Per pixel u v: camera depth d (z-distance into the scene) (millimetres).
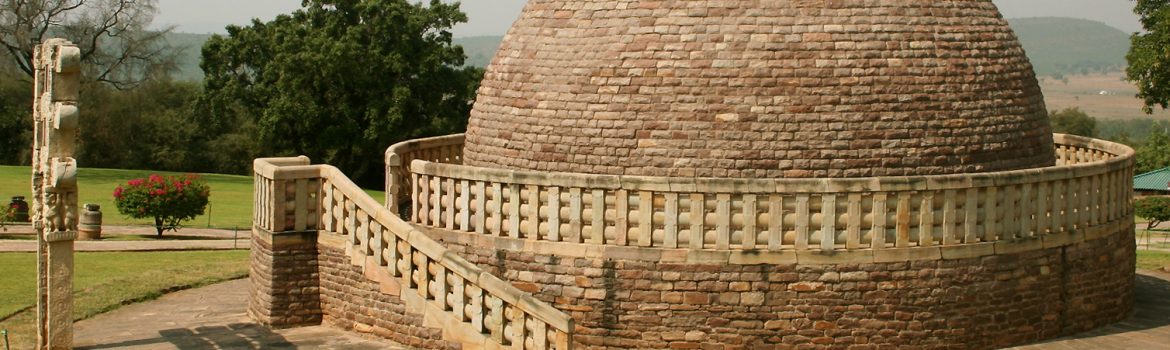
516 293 22188
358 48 65562
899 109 24125
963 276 23438
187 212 46719
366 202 24781
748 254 22797
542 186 23672
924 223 23078
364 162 69500
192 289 31719
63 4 77688
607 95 24641
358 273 25000
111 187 66062
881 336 23125
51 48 22781
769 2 24469
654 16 24734
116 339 25297
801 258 22797
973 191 23359
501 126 26172
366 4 66875
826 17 24312
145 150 90625
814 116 23859
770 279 22844
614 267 23250
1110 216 25719
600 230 23297
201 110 83000
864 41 24234
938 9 25000
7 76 84562
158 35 83125
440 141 30797
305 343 24562
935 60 24531
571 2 25812
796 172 23859
